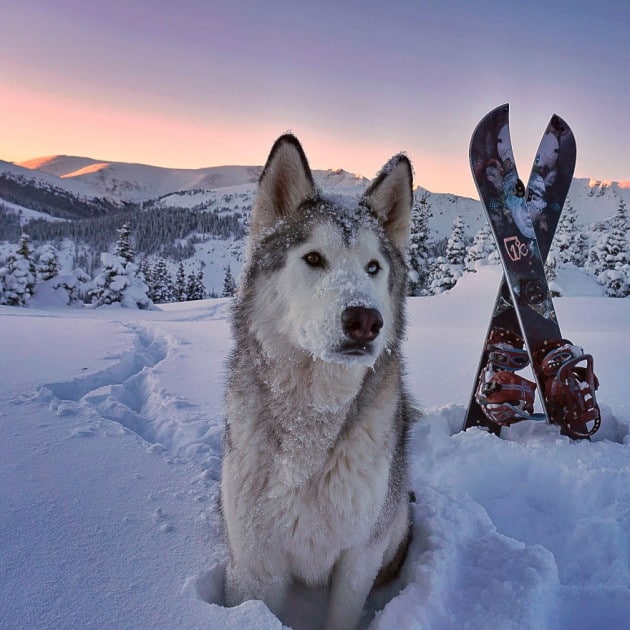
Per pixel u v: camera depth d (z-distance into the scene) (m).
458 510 2.67
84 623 1.62
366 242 2.14
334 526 1.93
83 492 2.58
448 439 3.66
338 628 2.03
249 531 1.95
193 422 4.07
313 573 2.06
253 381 2.08
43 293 32.91
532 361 3.88
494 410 3.81
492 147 3.91
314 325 1.86
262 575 2.00
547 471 3.24
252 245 2.30
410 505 2.70
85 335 8.05
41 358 5.89
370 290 1.91
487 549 2.34
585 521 2.82
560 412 3.78
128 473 2.87
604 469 3.11
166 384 5.30
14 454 2.97
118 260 33.34
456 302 19.25
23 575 1.84
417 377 5.75
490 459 3.40
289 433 1.94
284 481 1.91
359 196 2.48
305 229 2.12
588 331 11.21
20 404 3.93
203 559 2.12
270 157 2.30
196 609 1.73
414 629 1.78
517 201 3.95
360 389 2.01
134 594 1.80
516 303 3.87
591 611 2.14
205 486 2.82
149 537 2.24
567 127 4.16
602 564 2.64
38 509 2.35
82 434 3.38
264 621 1.66
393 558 2.38
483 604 1.98
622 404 4.59
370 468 1.98
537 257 3.94
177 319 25.39
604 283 28.33
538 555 2.21
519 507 3.16
